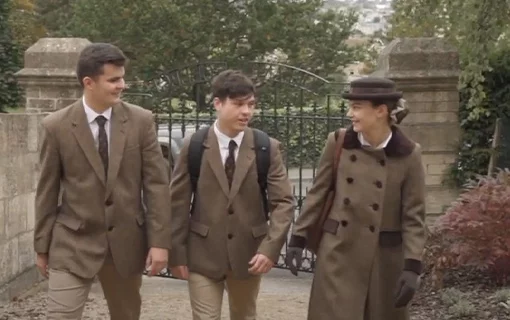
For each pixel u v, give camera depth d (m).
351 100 5.38
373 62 33.12
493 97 11.21
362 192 5.40
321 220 5.55
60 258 5.55
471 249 8.70
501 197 8.79
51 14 45.38
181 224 5.84
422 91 10.54
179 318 8.55
